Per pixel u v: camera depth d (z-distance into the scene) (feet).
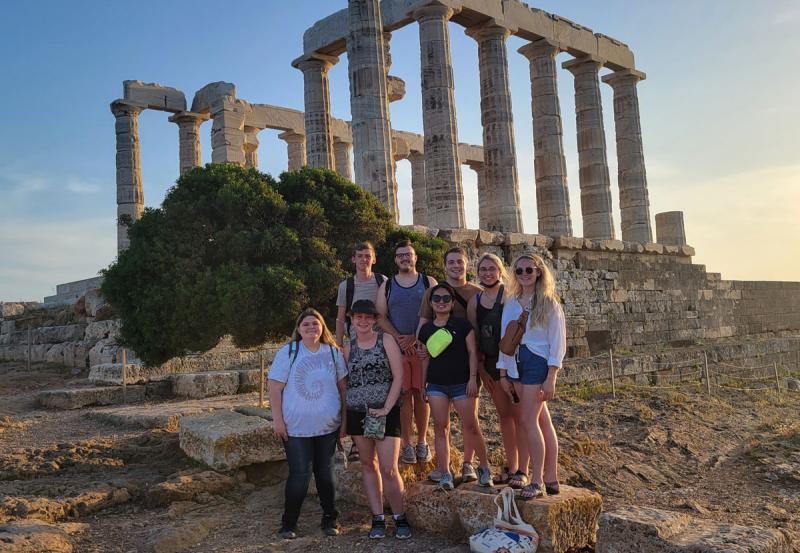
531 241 77.36
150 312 40.86
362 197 46.39
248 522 24.21
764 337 109.50
